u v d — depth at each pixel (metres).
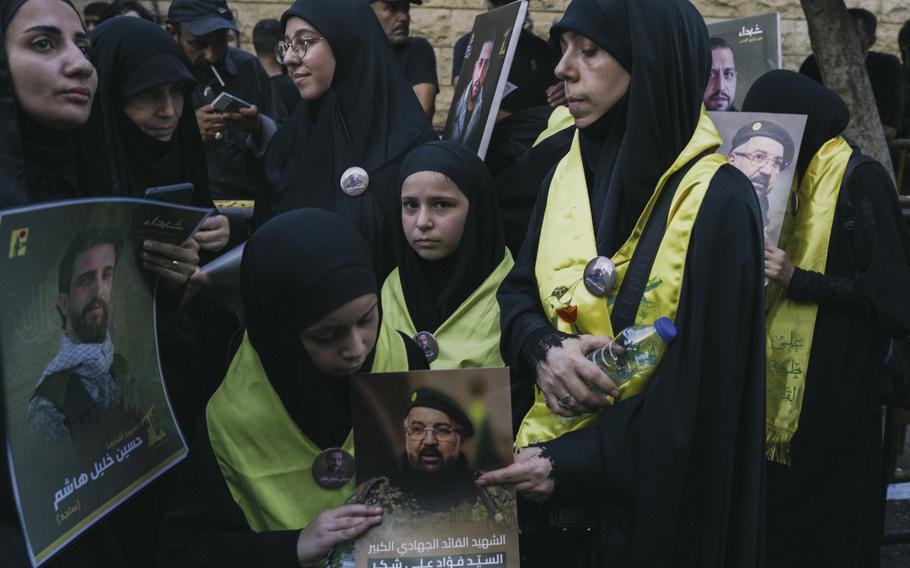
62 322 1.81
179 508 2.12
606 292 2.17
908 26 6.07
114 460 2.00
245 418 2.08
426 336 2.76
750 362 2.14
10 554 1.80
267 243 2.04
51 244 1.73
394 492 1.98
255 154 4.00
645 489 2.06
